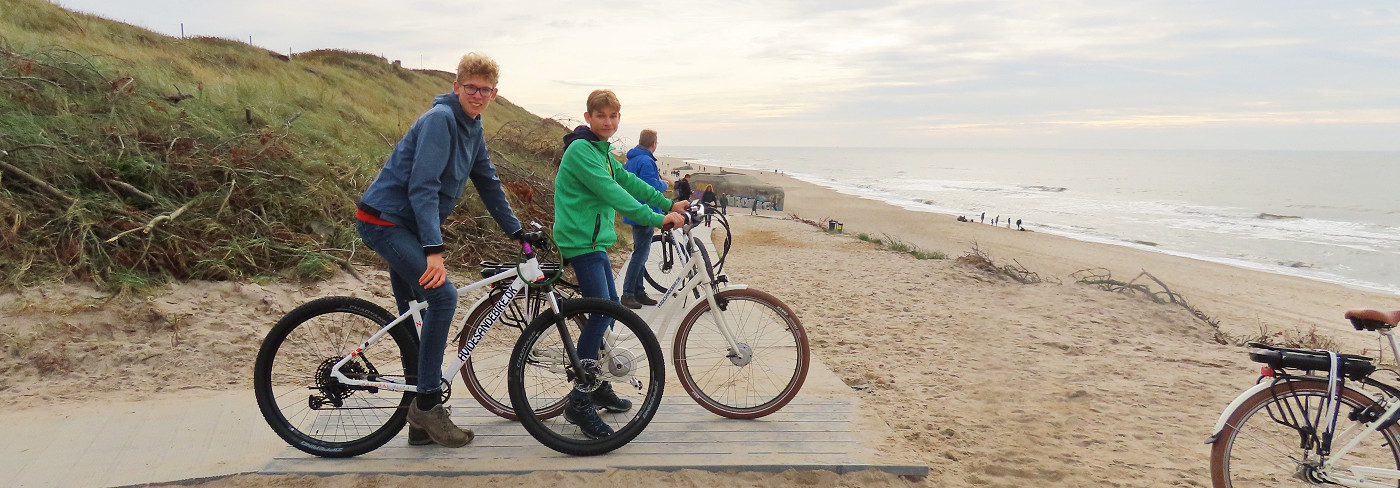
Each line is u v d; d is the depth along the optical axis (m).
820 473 3.03
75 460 3.00
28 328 4.33
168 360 4.39
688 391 3.63
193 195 6.52
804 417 3.66
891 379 4.84
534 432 3.03
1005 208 57.06
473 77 2.78
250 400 3.82
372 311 3.08
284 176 7.32
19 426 3.38
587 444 3.08
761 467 3.04
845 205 51.88
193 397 3.93
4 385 3.94
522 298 3.27
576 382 3.12
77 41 12.98
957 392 4.61
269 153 7.80
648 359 3.16
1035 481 3.23
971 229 36.56
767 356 3.71
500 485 2.84
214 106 9.99
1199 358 5.70
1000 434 3.83
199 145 7.32
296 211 7.02
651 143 6.83
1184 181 120.88
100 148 6.50
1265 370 2.77
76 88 7.95
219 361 4.48
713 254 12.64
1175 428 4.01
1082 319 7.12
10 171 5.56
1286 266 26.25
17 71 7.58
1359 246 32.97
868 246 15.05
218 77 13.48
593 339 3.18
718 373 3.71
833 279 9.64
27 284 4.71
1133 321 7.19
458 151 2.83
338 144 10.54
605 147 3.37
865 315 7.14
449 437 3.05
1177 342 6.39
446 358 4.29
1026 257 25.28
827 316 7.07
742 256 12.64
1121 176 147.38
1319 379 2.66
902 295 8.37
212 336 4.69
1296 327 12.95
